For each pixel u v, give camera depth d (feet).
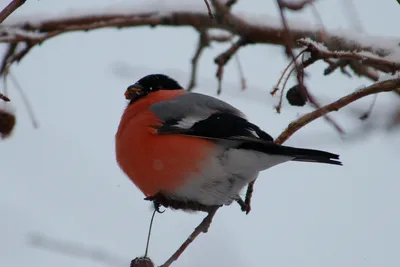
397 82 24.76
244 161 27.81
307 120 26.23
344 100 25.49
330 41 33.19
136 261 25.64
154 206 30.50
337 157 26.66
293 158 27.04
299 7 32.73
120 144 30.30
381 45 32.42
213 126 28.68
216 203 29.86
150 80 34.06
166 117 29.63
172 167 28.89
